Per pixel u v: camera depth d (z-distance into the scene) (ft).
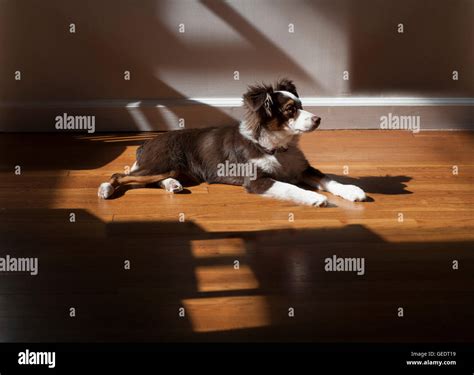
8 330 7.66
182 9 14.97
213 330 7.61
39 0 14.89
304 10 14.99
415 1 14.98
